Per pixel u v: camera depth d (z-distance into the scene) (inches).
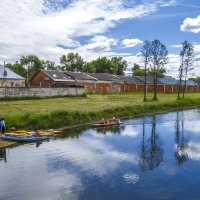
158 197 651.5
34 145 1083.3
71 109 1760.6
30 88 2287.2
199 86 5206.7
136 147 1083.9
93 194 661.9
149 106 2150.6
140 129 1451.8
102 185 713.0
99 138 1228.5
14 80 2815.0
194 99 2795.3
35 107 1768.0
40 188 693.3
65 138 1213.7
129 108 1977.1
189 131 1406.3
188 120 1748.3
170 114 2028.8
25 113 1375.5
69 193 666.2
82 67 5442.9
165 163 887.7
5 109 1632.6
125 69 6072.8
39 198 641.6
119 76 4109.3
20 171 804.6
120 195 658.2
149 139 1223.5
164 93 4281.5
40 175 775.1
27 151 999.0
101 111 1748.3
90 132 1353.3
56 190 682.8
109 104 2149.4
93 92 3398.1
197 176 779.4
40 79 3149.6
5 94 2133.4
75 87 2679.6
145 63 2711.6
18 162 880.3
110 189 690.2
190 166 861.8
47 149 1027.9
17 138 1114.1
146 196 655.1
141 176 772.6
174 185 718.5
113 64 5649.6
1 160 898.1
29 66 5044.3
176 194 668.1
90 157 939.3
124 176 772.6
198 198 647.8
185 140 1214.9
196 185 719.1
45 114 1397.6
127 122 1657.2
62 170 814.5
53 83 3004.4
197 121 1710.1
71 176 768.9
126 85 3924.7
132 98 2837.1
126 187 701.3
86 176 768.9
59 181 736.3
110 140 1193.4
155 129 1454.2
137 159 925.2
